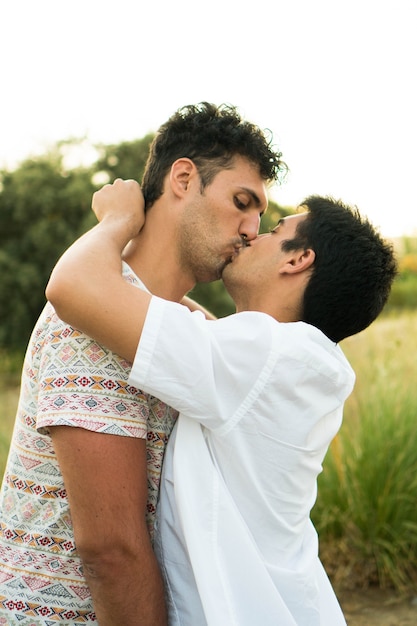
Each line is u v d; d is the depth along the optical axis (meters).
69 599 1.58
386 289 1.78
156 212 1.71
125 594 1.48
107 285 1.48
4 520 1.64
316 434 1.63
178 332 1.48
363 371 4.71
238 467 1.54
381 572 3.87
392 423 4.15
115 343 1.47
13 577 1.59
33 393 1.60
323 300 1.71
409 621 3.53
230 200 1.69
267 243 1.75
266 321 1.57
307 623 1.59
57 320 1.55
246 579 1.50
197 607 1.56
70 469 1.47
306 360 1.55
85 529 1.46
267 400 1.53
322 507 4.05
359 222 1.75
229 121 1.69
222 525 1.51
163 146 1.73
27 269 13.42
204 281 1.78
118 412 1.49
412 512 4.02
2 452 4.48
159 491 1.62
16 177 13.93
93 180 14.09
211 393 1.49
